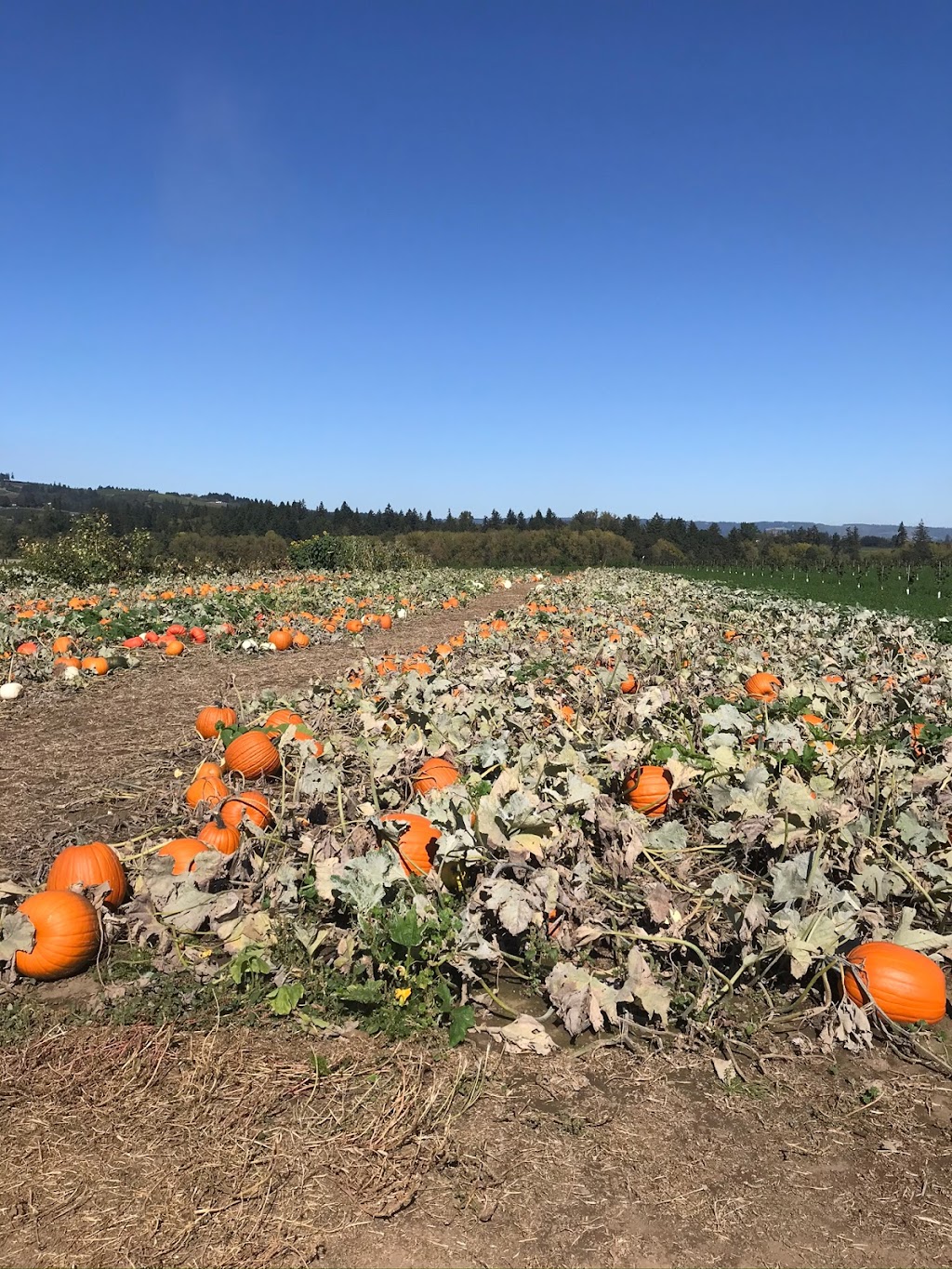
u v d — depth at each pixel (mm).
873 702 7711
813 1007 3678
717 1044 3443
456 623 20922
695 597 24828
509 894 3770
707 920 3910
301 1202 2627
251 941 3842
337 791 5168
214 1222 2549
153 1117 2969
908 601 27922
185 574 32875
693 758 5617
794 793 4504
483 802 4207
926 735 6750
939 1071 3361
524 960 3861
